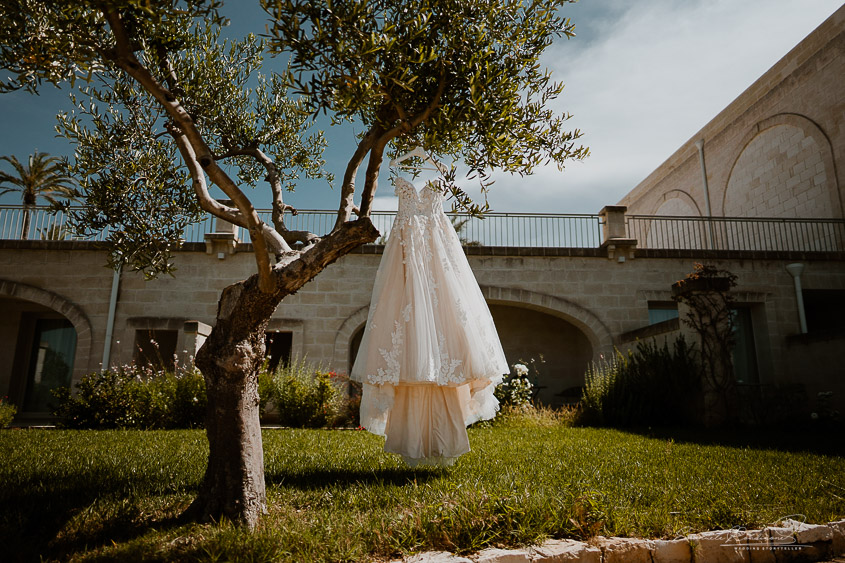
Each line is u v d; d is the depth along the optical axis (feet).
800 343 33.04
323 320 35.50
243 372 7.86
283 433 20.86
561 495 8.65
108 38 8.98
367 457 13.64
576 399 41.52
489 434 20.85
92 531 7.39
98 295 34.76
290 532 6.93
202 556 6.18
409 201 11.63
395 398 11.12
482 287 36.76
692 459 13.66
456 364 10.51
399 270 11.19
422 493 9.12
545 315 43.65
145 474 11.15
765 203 48.44
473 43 8.30
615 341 36.52
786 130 46.16
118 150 11.84
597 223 39.68
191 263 35.40
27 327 41.81
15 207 36.47
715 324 26.50
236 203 7.42
